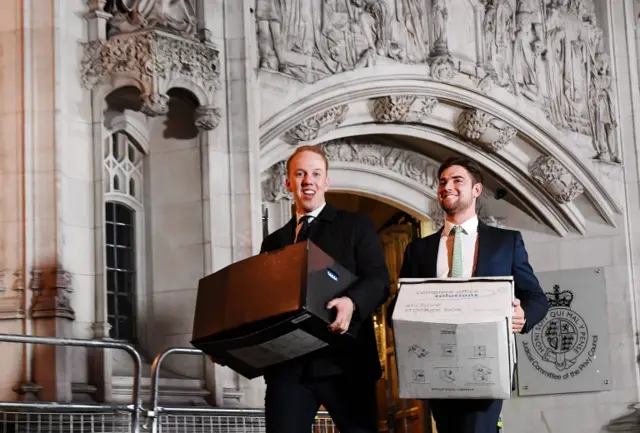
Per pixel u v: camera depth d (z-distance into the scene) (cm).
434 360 615
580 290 1934
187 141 1301
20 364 1096
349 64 1573
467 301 618
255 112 1372
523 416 1933
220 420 1062
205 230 1280
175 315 1277
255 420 1123
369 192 1798
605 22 1994
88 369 1149
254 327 611
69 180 1162
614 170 1942
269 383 654
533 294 683
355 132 1638
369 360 643
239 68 1331
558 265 1948
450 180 702
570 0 1948
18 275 1119
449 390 620
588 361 1914
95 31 1202
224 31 1329
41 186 1139
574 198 1905
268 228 1560
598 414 1905
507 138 1792
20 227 1126
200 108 1256
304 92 1507
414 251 711
